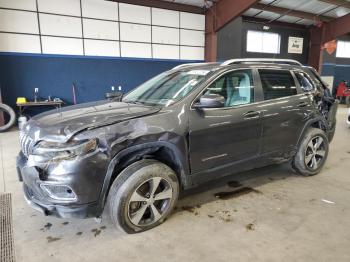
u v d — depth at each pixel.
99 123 2.20
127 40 10.11
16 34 8.17
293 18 13.91
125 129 2.21
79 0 8.95
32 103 8.24
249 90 3.01
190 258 2.10
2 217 2.71
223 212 2.78
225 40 12.10
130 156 2.35
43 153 2.10
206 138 2.63
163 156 2.59
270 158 3.26
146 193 2.41
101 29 9.52
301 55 15.83
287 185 3.45
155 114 2.40
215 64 3.11
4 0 7.86
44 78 8.81
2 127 7.36
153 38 10.65
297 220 2.62
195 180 2.68
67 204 2.08
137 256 2.13
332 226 2.52
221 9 10.85
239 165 2.98
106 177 2.15
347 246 2.22
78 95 9.50
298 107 3.37
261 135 3.06
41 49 8.61
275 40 14.68
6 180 3.66
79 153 2.04
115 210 2.27
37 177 2.06
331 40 14.82
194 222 2.59
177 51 11.30
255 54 14.11
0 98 7.86
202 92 2.66
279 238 2.34
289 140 3.38
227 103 2.82
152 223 2.47
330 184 3.48
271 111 3.09
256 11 12.57
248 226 2.53
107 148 2.12
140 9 10.14
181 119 2.47
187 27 11.32
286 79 3.39
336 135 6.54
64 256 2.14
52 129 2.19
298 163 3.59
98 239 2.35
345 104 14.37
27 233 2.45
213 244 2.27
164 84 3.09
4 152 5.11
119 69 10.13
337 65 17.45
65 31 8.89
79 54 9.27
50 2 8.50
